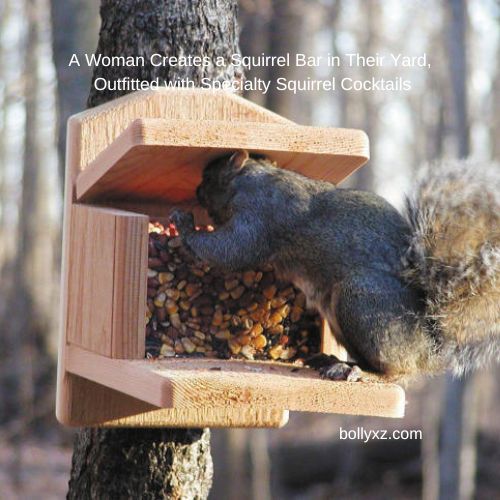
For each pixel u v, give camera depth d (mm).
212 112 7000
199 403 5402
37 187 24469
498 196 6648
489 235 6617
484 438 21188
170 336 6746
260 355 6938
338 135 6379
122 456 6863
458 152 16688
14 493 16812
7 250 27578
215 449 15922
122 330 6164
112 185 6773
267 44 17484
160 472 6883
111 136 6902
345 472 21125
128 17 7113
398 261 6625
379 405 5750
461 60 16703
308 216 6816
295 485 21141
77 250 6766
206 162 6711
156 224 7199
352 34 31578
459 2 16766
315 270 6758
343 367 6004
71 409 6660
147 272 6422
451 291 6559
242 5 16078
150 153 6195
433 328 6625
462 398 17203
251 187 6816
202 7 7152
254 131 6188
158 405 5398
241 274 6906
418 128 33531
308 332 7035
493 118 28688
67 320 6840
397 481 21109
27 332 22609
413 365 6562
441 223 6633
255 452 16516
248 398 5504
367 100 32250
